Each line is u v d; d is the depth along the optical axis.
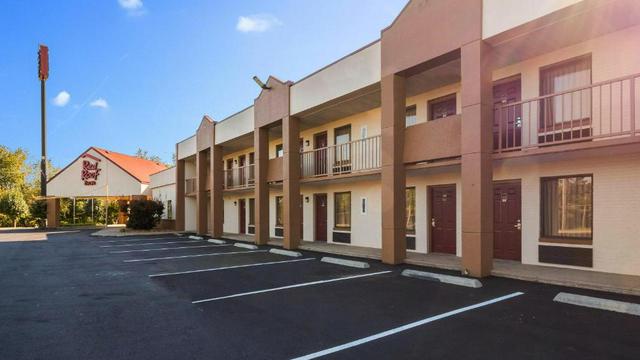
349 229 15.79
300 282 9.16
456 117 9.95
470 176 9.13
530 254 9.94
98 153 36.91
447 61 10.26
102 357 4.83
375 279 9.24
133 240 22.64
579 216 9.25
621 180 8.50
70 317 6.62
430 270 10.07
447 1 9.78
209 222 27.31
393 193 11.12
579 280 7.76
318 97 14.19
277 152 20.20
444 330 5.48
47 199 38.22
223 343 5.23
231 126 20.53
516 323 5.70
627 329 5.34
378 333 5.45
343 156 15.95
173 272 11.09
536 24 8.28
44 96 41.25
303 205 18.30
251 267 11.60
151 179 35.00
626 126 8.36
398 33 11.08
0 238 25.16
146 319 6.43
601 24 8.25
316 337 5.36
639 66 8.30
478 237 8.92
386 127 11.39
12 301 7.83
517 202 10.38
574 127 9.23
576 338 5.06
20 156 57.72
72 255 15.77
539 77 9.83
